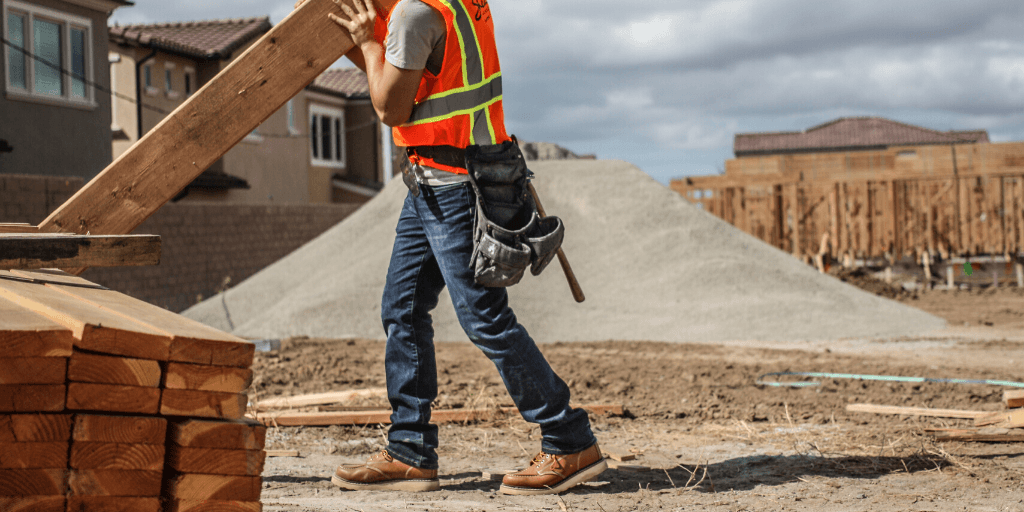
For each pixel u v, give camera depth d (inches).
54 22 663.1
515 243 118.5
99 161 704.4
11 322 67.5
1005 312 529.7
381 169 1273.4
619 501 125.4
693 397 237.8
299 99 1131.3
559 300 456.8
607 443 177.0
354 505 118.6
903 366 302.5
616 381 267.1
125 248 99.4
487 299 122.7
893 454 159.0
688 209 546.6
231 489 77.2
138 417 72.9
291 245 768.9
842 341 397.1
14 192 434.9
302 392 241.3
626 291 469.4
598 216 533.0
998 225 724.7
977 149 741.9
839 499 127.3
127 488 72.4
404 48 111.7
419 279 130.0
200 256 631.2
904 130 2043.6
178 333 75.4
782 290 468.8
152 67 879.1
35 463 68.7
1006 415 182.4
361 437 183.3
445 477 143.6
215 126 121.3
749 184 806.5
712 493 131.2
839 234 747.4
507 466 155.4
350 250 510.6
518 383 125.9
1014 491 131.1
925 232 740.7
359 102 1261.1
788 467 149.9
